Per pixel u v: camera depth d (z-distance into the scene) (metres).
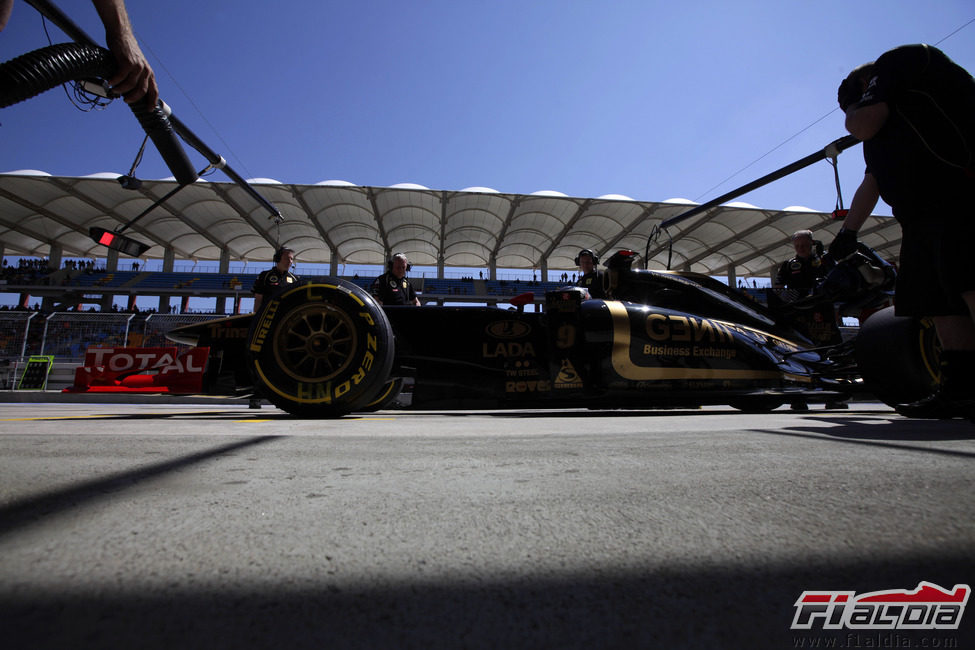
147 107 1.47
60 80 1.02
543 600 0.34
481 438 1.27
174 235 29.80
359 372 2.10
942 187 1.61
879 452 1.00
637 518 0.54
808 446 1.09
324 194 23.95
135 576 0.37
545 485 0.71
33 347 13.25
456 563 0.41
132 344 13.91
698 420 2.13
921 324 2.29
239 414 2.89
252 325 2.20
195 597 0.33
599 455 0.98
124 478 0.73
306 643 0.27
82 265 31.84
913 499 0.61
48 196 24.05
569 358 2.68
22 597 0.32
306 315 2.18
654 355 2.77
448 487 0.70
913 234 1.76
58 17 1.98
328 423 1.90
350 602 0.33
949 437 1.26
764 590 0.36
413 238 30.84
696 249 30.53
